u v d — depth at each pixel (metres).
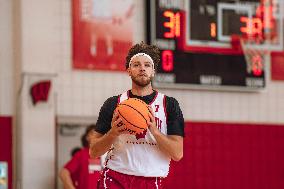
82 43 15.32
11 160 14.80
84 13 15.38
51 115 14.70
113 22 15.59
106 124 7.62
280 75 17.00
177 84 15.59
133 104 7.19
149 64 7.50
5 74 14.95
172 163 15.76
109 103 7.66
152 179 7.58
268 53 16.67
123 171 7.54
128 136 7.48
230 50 16.14
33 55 14.70
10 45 15.04
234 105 16.52
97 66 15.43
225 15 16.12
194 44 15.77
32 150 14.52
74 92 15.22
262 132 16.67
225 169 16.27
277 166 16.75
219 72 16.02
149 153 7.52
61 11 15.20
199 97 16.19
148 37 15.51
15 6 15.01
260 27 16.47
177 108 7.63
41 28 14.81
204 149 16.11
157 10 15.47
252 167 16.53
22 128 14.49
